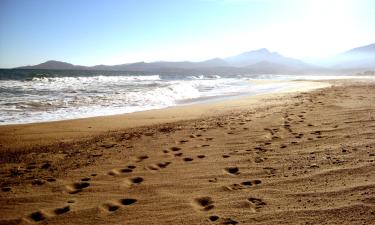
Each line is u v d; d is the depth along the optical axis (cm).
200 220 286
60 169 471
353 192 315
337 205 291
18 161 523
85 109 1194
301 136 598
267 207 303
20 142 666
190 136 675
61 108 1188
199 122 865
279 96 1609
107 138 700
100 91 1825
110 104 1348
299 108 1027
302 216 277
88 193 367
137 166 473
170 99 1627
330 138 557
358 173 367
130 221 291
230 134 669
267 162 452
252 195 335
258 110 1058
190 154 527
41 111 1105
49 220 300
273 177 386
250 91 2177
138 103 1414
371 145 482
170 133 720
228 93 2023
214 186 371
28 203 342
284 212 288
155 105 1367
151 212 308
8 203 342
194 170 439
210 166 453
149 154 541
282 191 339
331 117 779
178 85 2345
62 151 589
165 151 557
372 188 319
